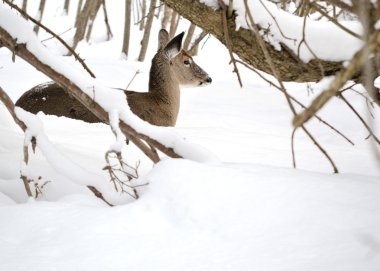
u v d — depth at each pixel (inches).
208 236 209.9
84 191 293.1
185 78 558.3
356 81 264.4
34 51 274.4
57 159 266.2
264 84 883.4
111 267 194.1
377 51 118.5
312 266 182.7
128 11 1117.1
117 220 225.0
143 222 223.1
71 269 193.5
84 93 273.6
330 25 289.9
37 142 271.4
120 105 275.9
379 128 598.5
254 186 232.7
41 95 535.5
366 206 212.7
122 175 325.7
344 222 204.4
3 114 461.4
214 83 852.0
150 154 291.0
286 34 286.2
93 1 1151.6
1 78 727.1
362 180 236.5
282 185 231.5
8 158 330.3
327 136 629.3
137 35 1357.0
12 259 202.2
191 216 221.6
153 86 551.5
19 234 223.3
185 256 198.5
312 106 130.1
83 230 219.9
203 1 297.6
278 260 189.5
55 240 215.5
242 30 292.0
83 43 1269.7
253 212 217.9
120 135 266.1
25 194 290.0
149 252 202.7
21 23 275.7
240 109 734.5
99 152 384.2
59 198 284.7
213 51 1144.8
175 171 245.0
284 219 211.0
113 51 1238.9
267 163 412.5
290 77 299.7
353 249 188.2
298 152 462.6
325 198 220.2
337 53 284.0
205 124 644.1
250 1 292.4
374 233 195.0
